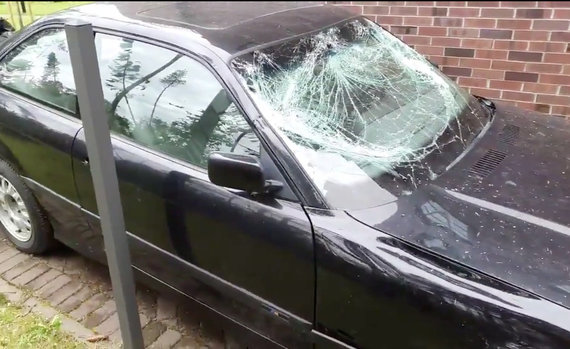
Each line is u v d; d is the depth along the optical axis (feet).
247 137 6.97
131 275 7.25
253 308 7.16
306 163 6.63
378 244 5.91
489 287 5.35
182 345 8.70
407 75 8.83
